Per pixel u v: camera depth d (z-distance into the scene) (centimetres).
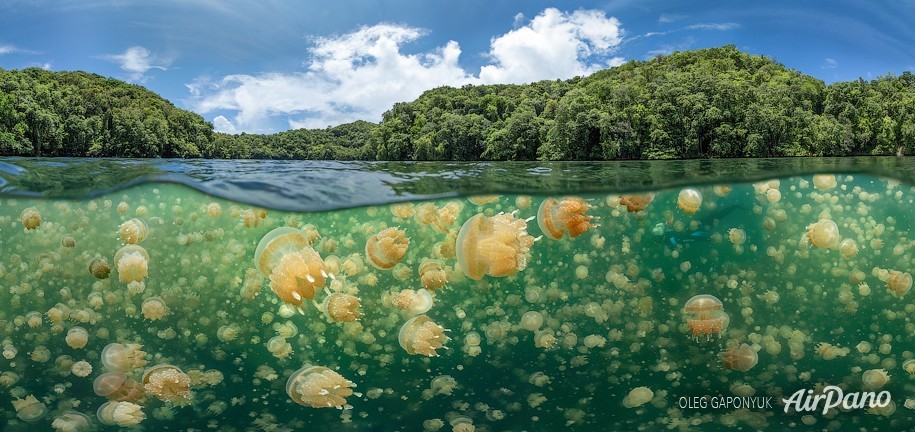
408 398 553
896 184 833
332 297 559
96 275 590
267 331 597
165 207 728
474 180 764
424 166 1127
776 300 707
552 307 611
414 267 694
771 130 4897
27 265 668
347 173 838
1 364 579
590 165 1181
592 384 573
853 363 675
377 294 712
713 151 5059
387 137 8431
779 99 5175
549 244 794
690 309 599
